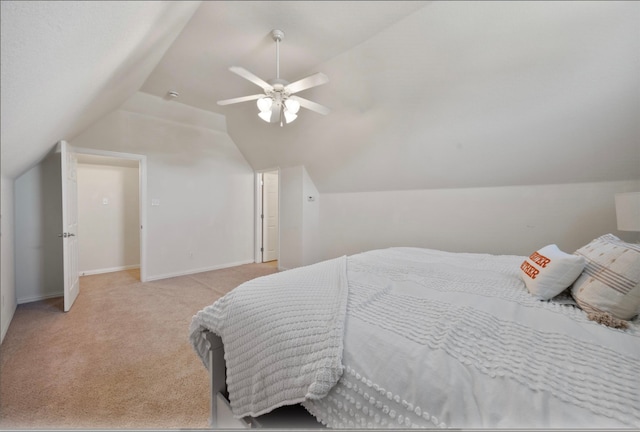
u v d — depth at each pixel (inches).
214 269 184.9
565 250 94.6
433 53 83.5
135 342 85.7
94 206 172.9
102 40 44.4
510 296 44.6
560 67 70.6
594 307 37.2
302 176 168.7
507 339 30.1
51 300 125.0
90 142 134.8
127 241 185.2
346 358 29.4
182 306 117.2
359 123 120.5
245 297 45.0
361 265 67.8
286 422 37.0
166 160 161.6
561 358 26.2
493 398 22.2
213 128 181.8
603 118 74.0
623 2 57.2
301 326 35.4
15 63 27.8
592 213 89.0
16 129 43.5
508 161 97.9
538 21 66.2
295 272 58.7
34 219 126.0
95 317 105.0
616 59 64.0
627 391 21.6
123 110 144.3
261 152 183.0
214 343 48.6
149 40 69.2
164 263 162.6
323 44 93.4
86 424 53.4
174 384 65.3
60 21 29.3
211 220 183.3
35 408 57.2
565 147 84.7
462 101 90.4
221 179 188.1
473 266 67.8
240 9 78.4
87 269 170.4
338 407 27.9
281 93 88.4
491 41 73.9
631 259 36.8
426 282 53.3
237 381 39.8
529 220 101.3
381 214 145.9
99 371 70.2
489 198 110.3
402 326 33.3
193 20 83.2
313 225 174.1
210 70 115.0
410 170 124.8
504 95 82.5
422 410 23.5
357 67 99.7
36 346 82.8
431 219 127.5
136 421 54.1
